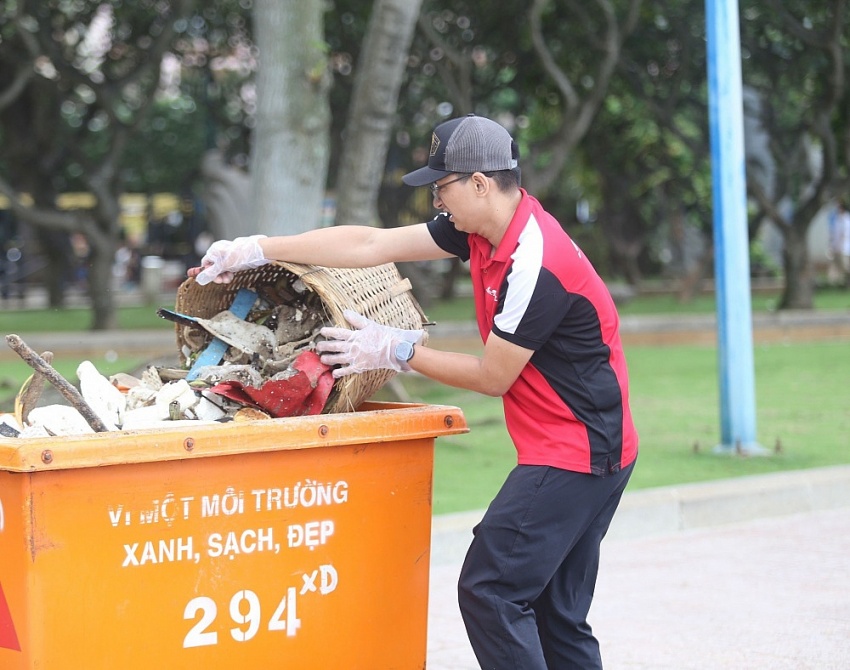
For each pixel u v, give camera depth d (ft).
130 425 11.98
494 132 12.00
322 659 12.19
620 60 69.05
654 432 33.22
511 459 29.76
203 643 11.41
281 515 11.78
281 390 12.37
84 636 10.71
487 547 12.17
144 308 80.18
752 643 17.71
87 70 71.26
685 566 22.00
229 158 83.87
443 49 64.85
